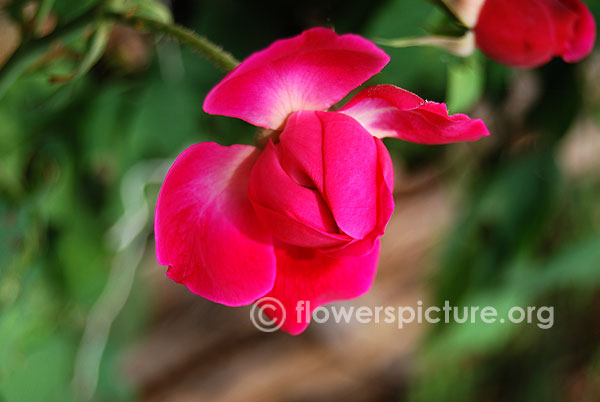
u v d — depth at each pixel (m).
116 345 0.46
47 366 0.42
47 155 0.41
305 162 0.32
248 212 0.33
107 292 0.43
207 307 0.68
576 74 0.43
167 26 0.35
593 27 0.35
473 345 0.52
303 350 0.69
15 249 0.40
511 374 0.58
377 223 0.32
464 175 0.49
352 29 0.39
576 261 0.48
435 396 0.58
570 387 0.60
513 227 0.47
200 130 0.42
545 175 0.46
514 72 0.42
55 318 0.42
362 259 0.34
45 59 0.39
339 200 0.32
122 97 0.41
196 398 0.65
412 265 0.70
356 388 0.69
